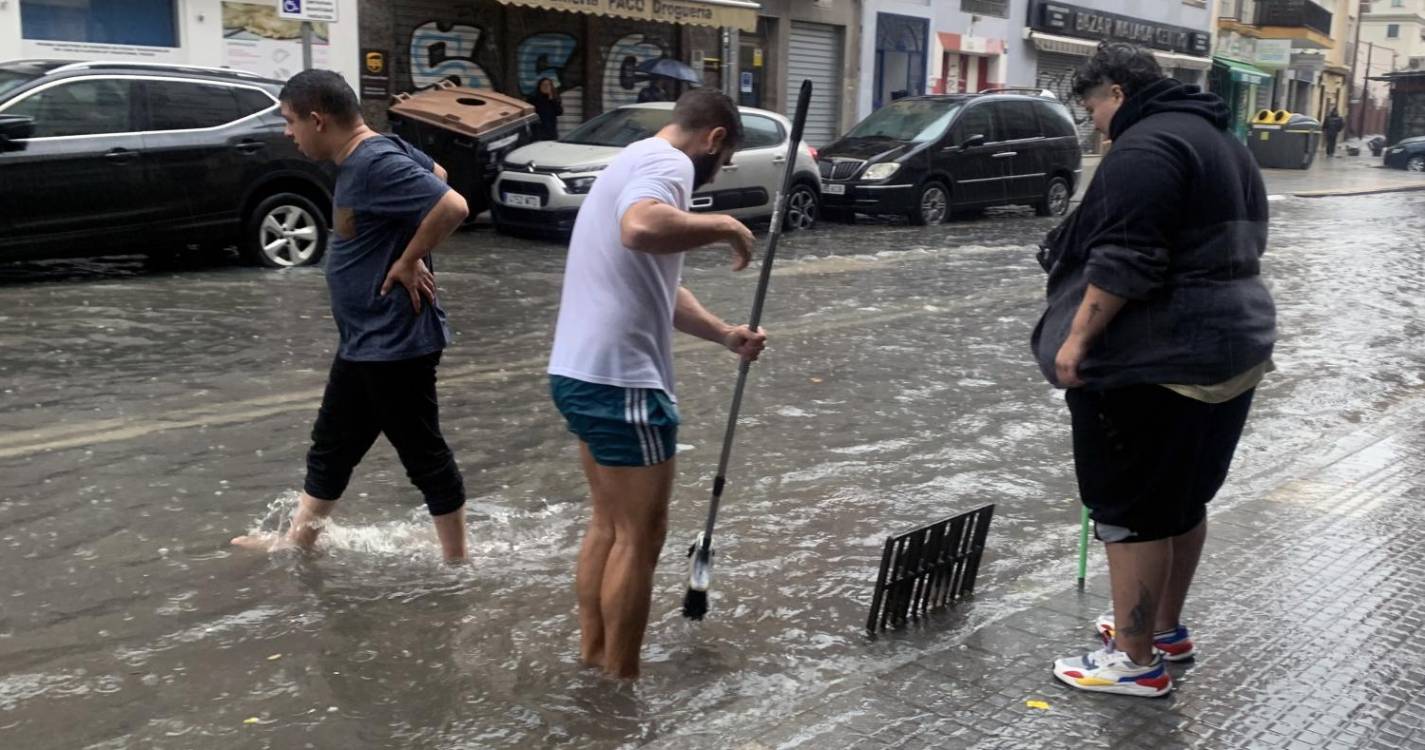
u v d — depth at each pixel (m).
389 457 6.03
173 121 10.55
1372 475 5.86
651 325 3.46
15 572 4.47
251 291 10.12
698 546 4.00
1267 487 5.66
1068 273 3.54
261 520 5.08
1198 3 41.09
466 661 3.86
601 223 3.42
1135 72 3.39
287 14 12.86
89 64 10.32
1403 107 46.16
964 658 3.83
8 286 10.06
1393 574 4.54
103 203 10.13
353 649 3.93
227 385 7.16
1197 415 3.37
